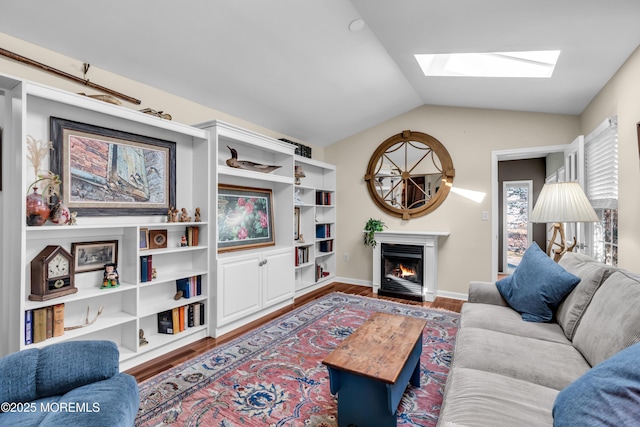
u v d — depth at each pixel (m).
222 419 1.83
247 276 3.38
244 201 3.79
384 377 1.50
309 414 1.88
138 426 1.75
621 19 1.92
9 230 2.04
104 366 1.38
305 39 2.77
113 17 2.15
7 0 1.88
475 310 2.40
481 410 1.19
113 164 2.58
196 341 2.96
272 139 3.72
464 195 4.38
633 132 2.29
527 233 6.42
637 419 0.76
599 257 3.01
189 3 2.19
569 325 1.91
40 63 2.23
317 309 3.86
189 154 3.20
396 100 4.29
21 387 1.28
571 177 3.55
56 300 2.09
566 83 2.95
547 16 2.02
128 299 2.57
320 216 5.41
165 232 2.92
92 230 2.46
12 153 2.01
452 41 2.61
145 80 2.86
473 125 4.33
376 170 4.99
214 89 3.22
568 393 0.96
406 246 4.54
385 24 2.56
